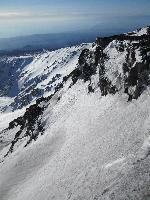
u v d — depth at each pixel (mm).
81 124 64750
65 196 44438
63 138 68250
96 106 64875
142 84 54000
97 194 39062
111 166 42594
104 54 68812
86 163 49125
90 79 74250
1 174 73938
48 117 83875
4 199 60781
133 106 53594
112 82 62375
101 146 50438
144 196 34062
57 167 56969
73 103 77125
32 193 54406
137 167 38750
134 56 56969
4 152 93625
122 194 35906
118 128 51562
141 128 46656
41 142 74438
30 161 70625
